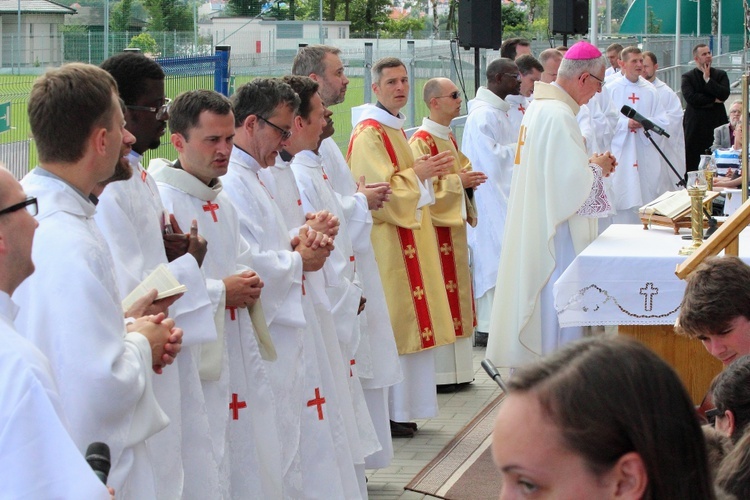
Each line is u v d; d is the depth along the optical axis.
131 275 3.28
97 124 2.90
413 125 10.87
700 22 35.03
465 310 7.31
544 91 6.81
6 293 2.33
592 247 5.70
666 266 5.31
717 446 2.48
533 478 1.43
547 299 6.82
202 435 3.62
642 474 1.43
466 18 9.50
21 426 2.12
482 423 6.61
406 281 6.50
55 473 2.13
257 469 4.07
